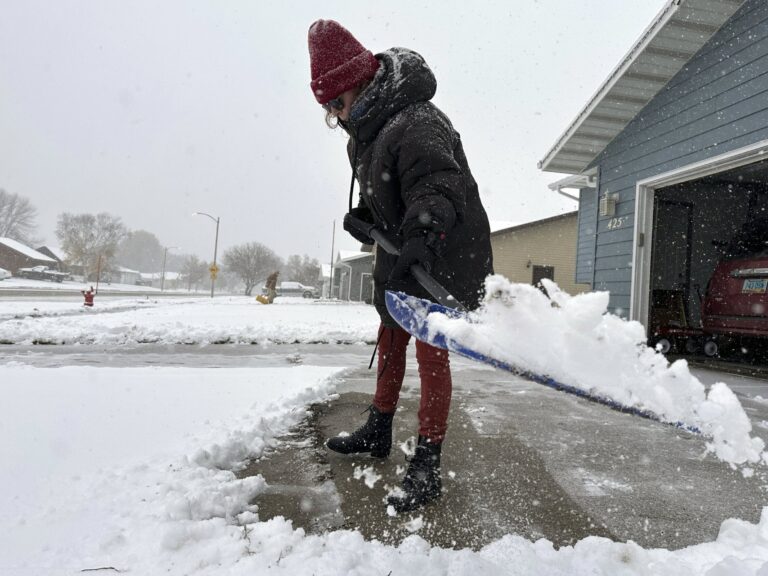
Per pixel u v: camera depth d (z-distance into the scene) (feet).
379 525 5.11
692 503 5.92
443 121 6.05
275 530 4.73
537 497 5.93
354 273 114.21
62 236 234.99
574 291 55.93
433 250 5.21
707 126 17.84
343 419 8.97
